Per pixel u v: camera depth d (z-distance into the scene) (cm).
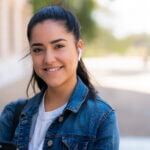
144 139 441
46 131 123
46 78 119
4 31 1178
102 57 4903
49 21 115
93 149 114
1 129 138
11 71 1203
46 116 126
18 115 137
